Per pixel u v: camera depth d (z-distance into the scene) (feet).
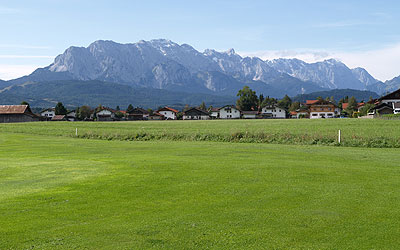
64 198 35.91
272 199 34.22
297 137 108.17
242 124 234.58
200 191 37.86
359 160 62.18
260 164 56.59
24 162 64.85
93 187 40.86
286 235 24.85
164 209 31.45
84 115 559.79
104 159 67.26
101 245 23.52
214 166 54.85
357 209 30.63
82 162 63.26
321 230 25.71
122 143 111.45
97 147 95.91
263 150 81.10
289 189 38.27
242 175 46.65
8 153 82.69
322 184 40.75
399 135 111.96
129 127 217.15
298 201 33.37
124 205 32.96
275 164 56.49
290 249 22.54
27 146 102.17
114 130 182.50
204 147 90.79
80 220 28.71
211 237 24.63
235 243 23.54
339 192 36.76
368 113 368.68
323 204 32.27
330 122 225.97
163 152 79.15
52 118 508.94
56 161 65.57
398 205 31.76
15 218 29.37
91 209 31.81
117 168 54.85
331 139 101.71
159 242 23.90
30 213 30.73
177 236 24.90
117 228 26.68
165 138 126.52
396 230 25.57
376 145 92.27
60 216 29.84
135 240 24.27
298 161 60.64
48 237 25.05
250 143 106.73
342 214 29.27
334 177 44.98
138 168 54.19
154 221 28.17
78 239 24.59
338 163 57.88
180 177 45.88
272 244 23.32
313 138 104.32
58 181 44.98
